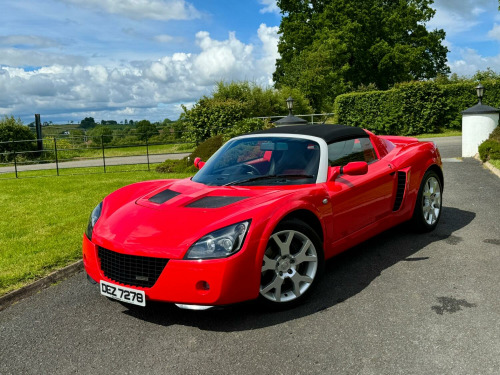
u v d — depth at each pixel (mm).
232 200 3303
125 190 4090
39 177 13422
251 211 3049
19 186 11164
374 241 4824
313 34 37062
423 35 39469
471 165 10188
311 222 3521
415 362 2500
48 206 7926
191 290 2838
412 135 22891
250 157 4016
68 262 4535
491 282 3561
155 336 2982
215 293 2828
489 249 4355
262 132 4402
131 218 3307
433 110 22656
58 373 2602
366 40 36875
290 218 3270
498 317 2980
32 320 3344
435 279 3688
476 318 2980
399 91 22766
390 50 36531
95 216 3613
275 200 3205
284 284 3363
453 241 4672
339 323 3020
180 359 2676
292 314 3199
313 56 32000
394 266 4043
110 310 3453
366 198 4031
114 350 2828
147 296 2971
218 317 3211
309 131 4164
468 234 4887
